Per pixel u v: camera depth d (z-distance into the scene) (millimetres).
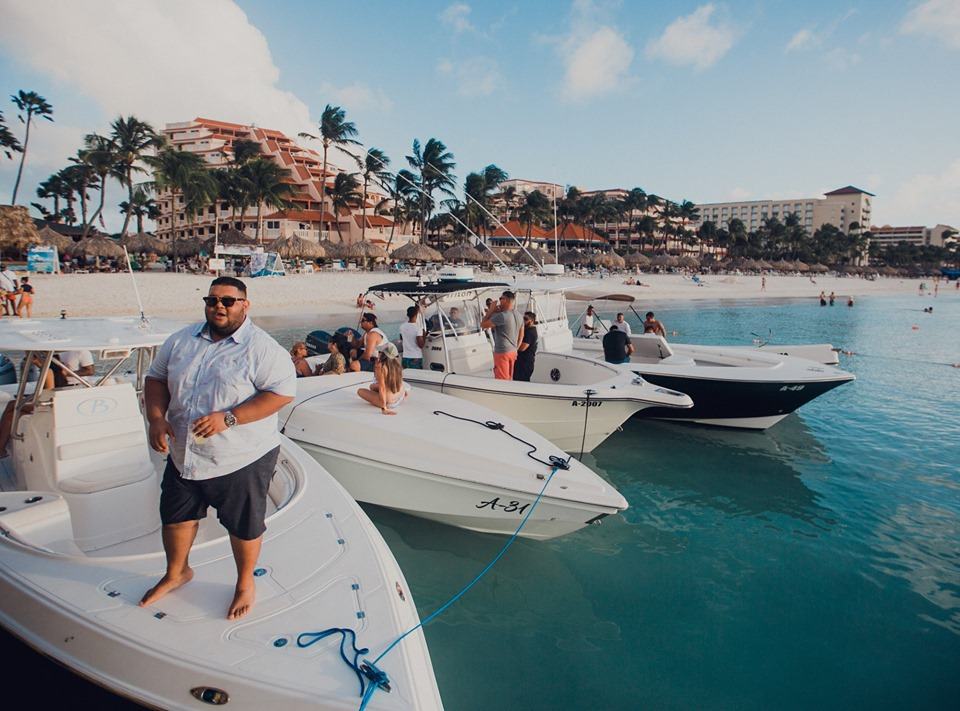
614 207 91438
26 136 50062
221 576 2678
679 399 6672
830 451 8453
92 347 3740
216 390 2260
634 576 5004
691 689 3641
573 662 3885
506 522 5203
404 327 8414
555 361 8758
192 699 2189
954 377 14484
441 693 3572
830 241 129750
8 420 4281
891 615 4469
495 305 9109
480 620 4348
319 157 84375
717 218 196125
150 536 3670
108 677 2309
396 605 2633
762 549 5516
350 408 5992
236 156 53688
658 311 37844
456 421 5809
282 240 47219
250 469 2342
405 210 62750
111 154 42938
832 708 3492
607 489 4809
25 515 3000
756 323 30500
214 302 2252
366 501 5656
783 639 4164
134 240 44438
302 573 2748
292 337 20234
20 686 2557
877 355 18656
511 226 80375
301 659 2250
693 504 6555
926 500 6730
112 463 3953
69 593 2500
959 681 3734
